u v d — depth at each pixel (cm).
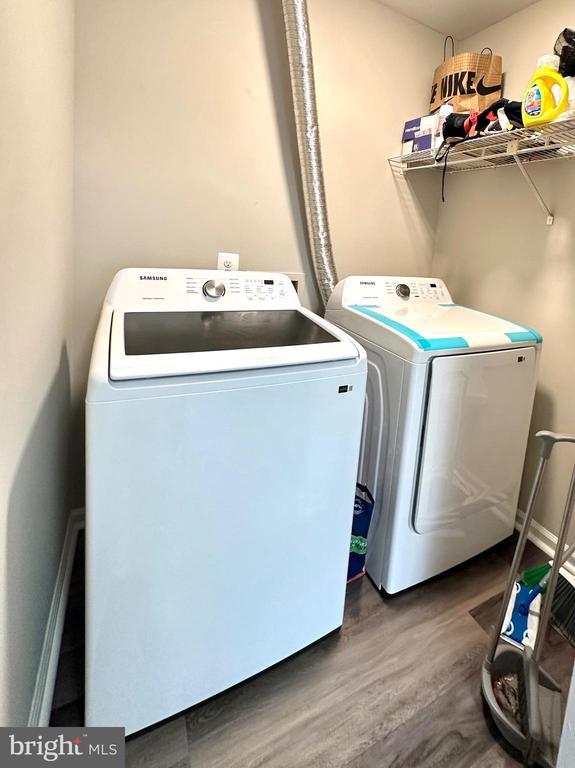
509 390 160
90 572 92
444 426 145
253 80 170
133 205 159
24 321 84
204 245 176
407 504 148
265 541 114
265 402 104
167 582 101
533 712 106
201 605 108
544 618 115
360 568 166
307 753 109
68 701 116
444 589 165
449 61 191
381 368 152
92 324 163
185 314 136
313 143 170
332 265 189
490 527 177
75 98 142
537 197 175
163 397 90
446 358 139
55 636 126
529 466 195
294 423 110
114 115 149
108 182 153
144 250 165
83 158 148
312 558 125
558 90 134
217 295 145
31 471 96
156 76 152
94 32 140
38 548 106
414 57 204
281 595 122
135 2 144
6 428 75
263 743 111
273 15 168
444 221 230
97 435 85
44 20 95
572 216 169
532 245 185
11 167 72
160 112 156
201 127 164
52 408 121
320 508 122
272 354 104
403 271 231
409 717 118
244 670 122
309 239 194
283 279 160
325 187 193
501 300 201
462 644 141
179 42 153
